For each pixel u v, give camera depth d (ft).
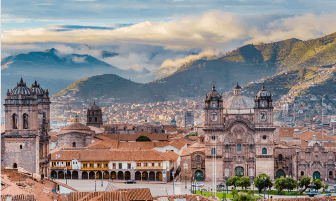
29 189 449.48
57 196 468.75
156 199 489.67
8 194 395.96
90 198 464.24
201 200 499.10
